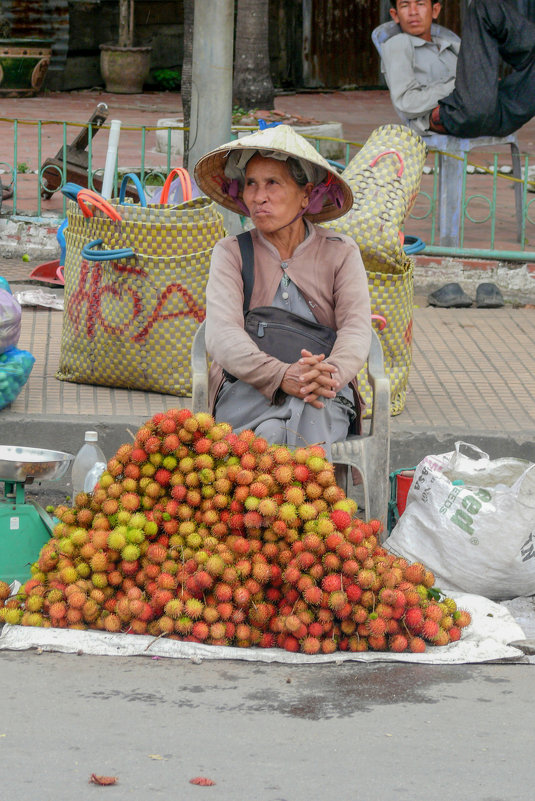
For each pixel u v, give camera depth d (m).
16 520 4.37
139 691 3.46
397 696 3.48
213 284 4.40
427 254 8.95
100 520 3.95
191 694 3.45
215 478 3.93
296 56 21.19
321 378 4.18
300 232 4.47
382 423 4.57
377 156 5.96
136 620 3.81
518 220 9.70
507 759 3.07
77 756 3.02
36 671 3.59
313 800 2.81
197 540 3.86
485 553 4.38
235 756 3.04
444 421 5.80
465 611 4.06
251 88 13.59
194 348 4.64
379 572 3.83
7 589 4.00
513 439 5.63
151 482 3.97
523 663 3.82
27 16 19.42
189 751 3.06
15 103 18.27
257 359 4.22
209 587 3.76
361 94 21.31
